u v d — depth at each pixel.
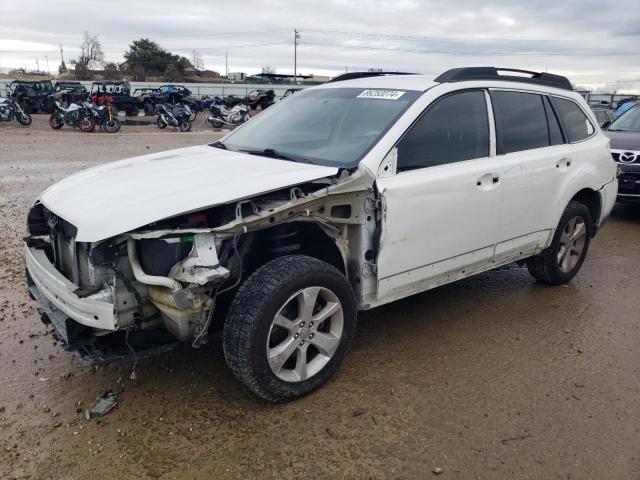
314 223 3.44
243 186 3.01
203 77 96.00
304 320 3.13
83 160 12.95
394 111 3.71
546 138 4.62
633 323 4.41
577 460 2.79
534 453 2.83
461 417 3.11
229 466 2.70
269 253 3.48
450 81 3.93
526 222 4.40
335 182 3.19
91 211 2.91
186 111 23.20
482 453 2.82
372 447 2.85
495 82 4.23
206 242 2.82
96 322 2.80
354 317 3.38
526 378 3.53
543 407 3.22
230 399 3.24
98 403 3.17
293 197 3.04
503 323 4.35
